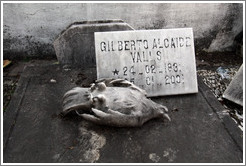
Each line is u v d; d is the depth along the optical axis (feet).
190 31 6.88
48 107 6.54
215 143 5.55
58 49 8.31
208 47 12.38
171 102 6.83
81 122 6.01
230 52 12.53
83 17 10.64
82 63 8.59
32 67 8.46
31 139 5.53
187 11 11.07
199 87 7.54
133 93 5.94
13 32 10.80
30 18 10.50
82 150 5.28
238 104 8.47
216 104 6.81
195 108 6.63
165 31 6.78
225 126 6.04
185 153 5.27
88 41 8.15
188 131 5.85
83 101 5.83
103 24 7.95
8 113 6.28
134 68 6.76
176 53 6.91
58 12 10.43
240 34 12.01
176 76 6.97
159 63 6.84
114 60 6.67
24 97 6.91
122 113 5.48
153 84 6.88
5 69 10.74
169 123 6.07
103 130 5.77
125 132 5.74
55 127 5.87
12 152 5.20
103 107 5.52
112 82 6.38
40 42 11.23
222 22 11.65
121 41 6.66
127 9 10.64
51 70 8.29
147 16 10.95
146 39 6.74
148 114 5.81
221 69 11.01
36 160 5.04
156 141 5.54
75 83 7.60
